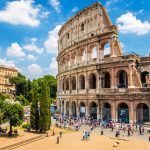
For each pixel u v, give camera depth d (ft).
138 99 235.20
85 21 305.73
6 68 577.43
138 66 254.47
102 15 281.54
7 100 200.34
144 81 262.88
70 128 240.73
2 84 554.05
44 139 192.54
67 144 171.73
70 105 318.04
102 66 268.62
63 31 368.68
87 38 291.79
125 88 245.24
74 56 325.42
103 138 192.34
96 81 275.39
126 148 157.79
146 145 165.58
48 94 223.92
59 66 391.65
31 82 588.50
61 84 359.46
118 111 253.24
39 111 221.66
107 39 269.85
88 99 282.97
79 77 302.86
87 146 164.86
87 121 260.83
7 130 226.79
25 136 195.83
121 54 262.06
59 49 399.85
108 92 260.01
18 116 194.70
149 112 230.48
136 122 236.22
